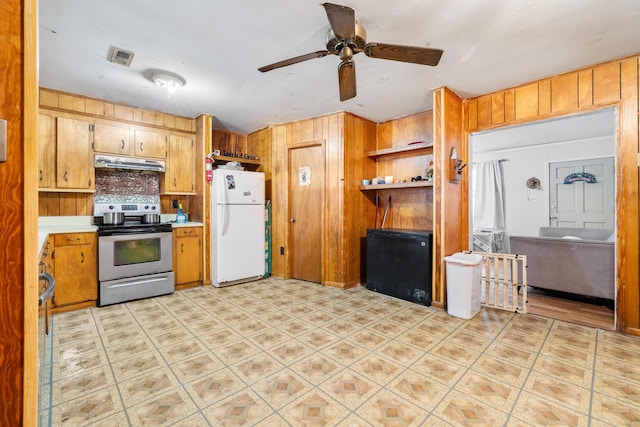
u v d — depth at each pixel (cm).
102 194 363
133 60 252
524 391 173
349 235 394
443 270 310
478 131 332
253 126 457
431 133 380
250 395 171
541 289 387
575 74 268
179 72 274
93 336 245
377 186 387
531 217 609
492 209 646
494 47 230
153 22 200
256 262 426
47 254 275
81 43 225
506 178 638
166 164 391
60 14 190
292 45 229
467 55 241
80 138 329
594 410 157
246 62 255
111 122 351
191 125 416
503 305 310
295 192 436
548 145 587
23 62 72
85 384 180
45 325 187
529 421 149
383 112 390
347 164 390
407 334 251
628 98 245
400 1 178
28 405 74
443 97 305
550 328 263
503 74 277
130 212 378
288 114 399
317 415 155
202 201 401
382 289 363
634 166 244
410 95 330
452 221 325
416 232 343
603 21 196
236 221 404
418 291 328
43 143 309
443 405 162
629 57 244
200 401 166
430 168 359
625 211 249
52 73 275
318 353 219
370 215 428
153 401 165
